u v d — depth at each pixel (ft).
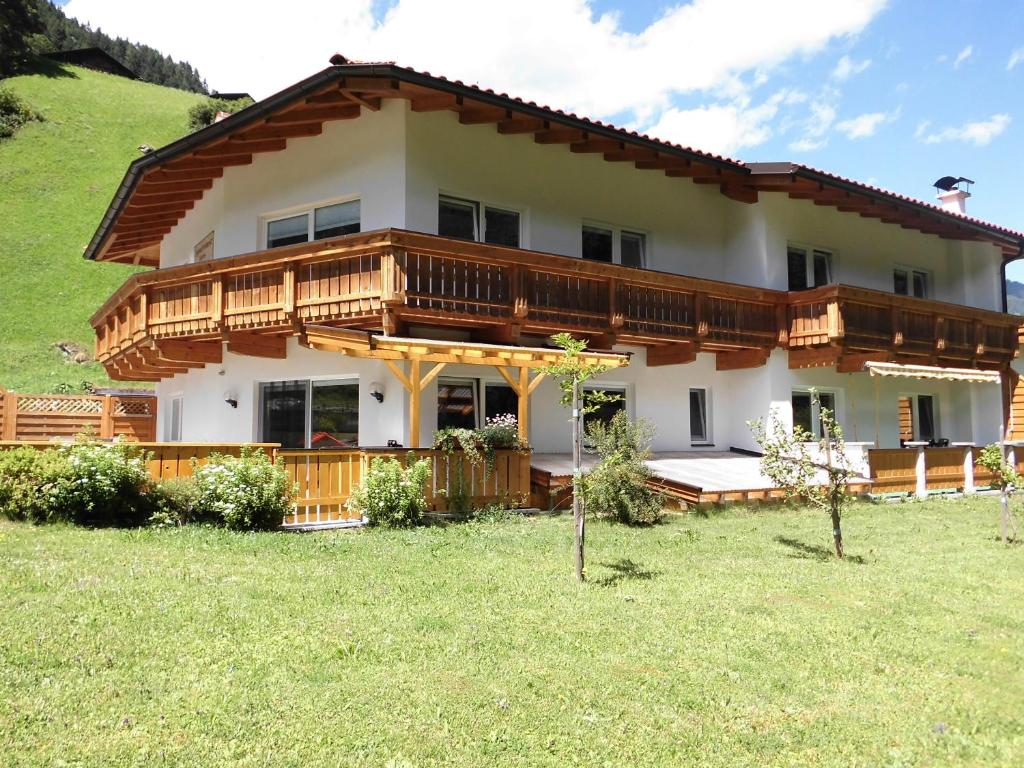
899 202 57.26
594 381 48.62
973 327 62.64
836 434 29.76
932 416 68.23
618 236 50.96
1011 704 14.98
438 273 36.76
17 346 119.34
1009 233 68.28
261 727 13.14
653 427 40.68
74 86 229.66
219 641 17.07
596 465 37.91
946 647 18.25
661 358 50.29
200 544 26.53
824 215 59.11
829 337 49.83
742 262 55.88
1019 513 42.57
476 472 36.50
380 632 18.15
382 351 33.58
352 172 42.45
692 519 37.76
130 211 55.67
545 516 37.17
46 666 15.20
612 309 42.96
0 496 28.35
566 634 18.53
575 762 12.34
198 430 51.93
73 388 106.52
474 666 16.20
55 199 165.99
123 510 29.53
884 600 22.54
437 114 42.04
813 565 27.32
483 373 43.55
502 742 12.92
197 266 41.37
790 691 15.47
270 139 43.68
